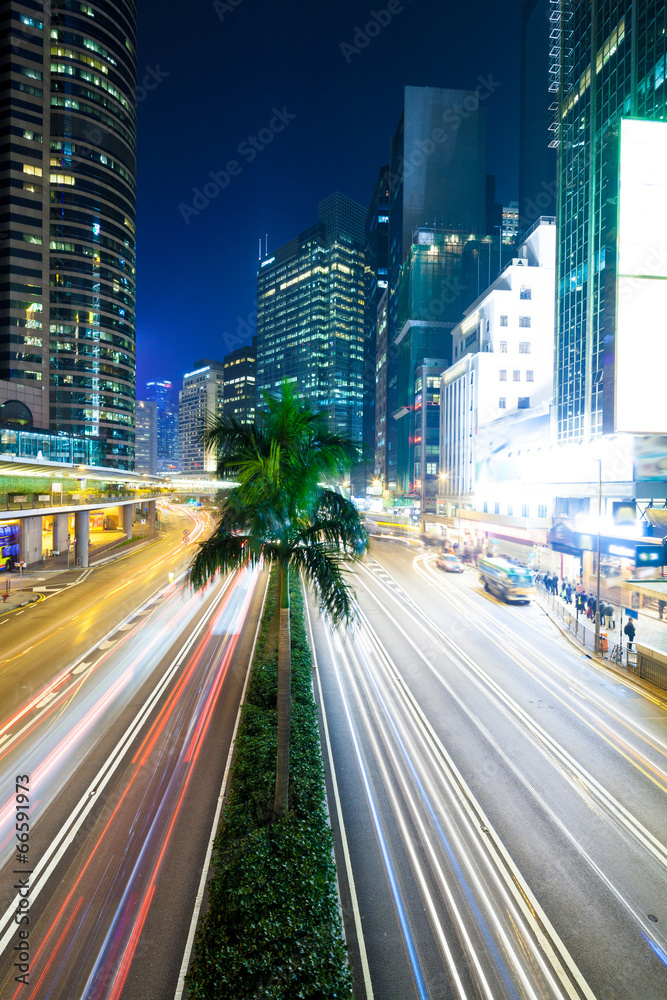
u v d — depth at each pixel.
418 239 109.81
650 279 31.56
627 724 17.20
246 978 7.16
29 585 40.03
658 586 24.09
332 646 25.61
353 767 14.40
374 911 9.55
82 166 91.75
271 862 9.23
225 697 18.88
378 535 84.81
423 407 93.94
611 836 11.68
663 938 9.09
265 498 10.83
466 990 8.10
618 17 36.94
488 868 10.65
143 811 12.29
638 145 31.27
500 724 17.12
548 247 69.19
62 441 67.00
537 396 66.50
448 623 29.95
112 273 96.50
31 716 17.31
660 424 31.78
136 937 8.95
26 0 85.44
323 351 192.38
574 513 39.78
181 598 35.84
